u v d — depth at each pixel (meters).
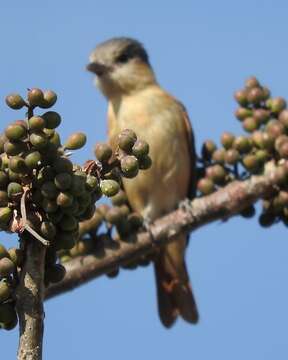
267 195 10.50
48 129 5.23
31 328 5.02
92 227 10.38
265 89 11.13
